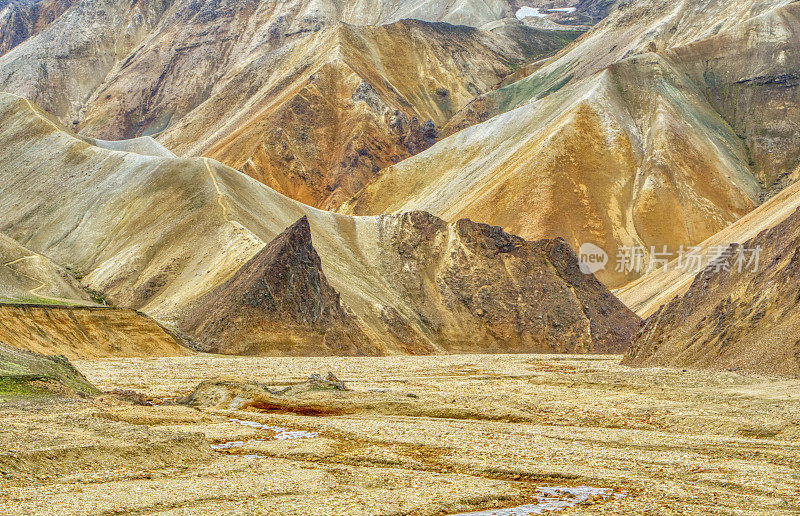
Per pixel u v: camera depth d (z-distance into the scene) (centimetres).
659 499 3381
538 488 3619
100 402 5456
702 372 7425
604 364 10056
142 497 3231
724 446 4366
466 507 3281
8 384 5375
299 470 3831
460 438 4650
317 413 5841
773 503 3284
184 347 10706
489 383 7775
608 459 4097
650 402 6047
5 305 9025
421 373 8844
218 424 5194
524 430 4928
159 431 4312
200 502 3209
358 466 4028
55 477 3512
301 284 12038
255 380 7088
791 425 4675
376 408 5838
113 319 10250
